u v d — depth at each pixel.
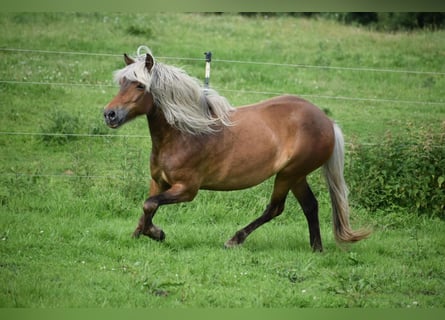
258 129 10.61
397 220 12.89
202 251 10.72
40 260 10.01
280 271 10.04
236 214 12.82
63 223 11.59
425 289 9.77
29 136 15.95
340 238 10.99
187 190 10.38
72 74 19.83
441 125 14.73
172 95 10.01
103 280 9.28
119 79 10.00
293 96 11.23
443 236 12.34
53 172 14.29
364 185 13.44
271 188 13.54
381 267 10.52
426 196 13.34
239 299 8.98
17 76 19.00
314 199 11.34
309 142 10.80
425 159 13.45
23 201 12.48
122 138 16.12
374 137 15.25
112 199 12.68
